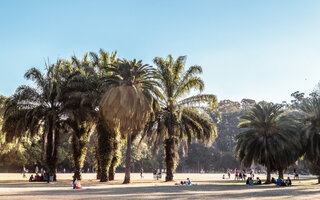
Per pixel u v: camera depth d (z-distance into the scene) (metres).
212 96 39.09
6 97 39.28
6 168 80.94
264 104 42.75
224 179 59.19
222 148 139.75
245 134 42.00
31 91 35.12
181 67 39.97
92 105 35.28
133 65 35.19
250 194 20.47
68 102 35.38
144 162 117.06
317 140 42.69
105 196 17.50
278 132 40.38
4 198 15.63
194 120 39.56
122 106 32.38
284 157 40.00
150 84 35.38
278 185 36.75
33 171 91.56
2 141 46.44
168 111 39.06
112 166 42.50
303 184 41.38
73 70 39.25
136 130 35.41
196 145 129.50
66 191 21.80
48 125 34.75
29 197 16.36
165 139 39.41
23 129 35.25
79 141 38.22
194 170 135.62
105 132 37.62
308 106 44.22
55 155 37.09
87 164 103.81
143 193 20.20
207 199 16.20
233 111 145.25
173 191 22.72
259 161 43.12
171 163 39.34
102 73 39.66
